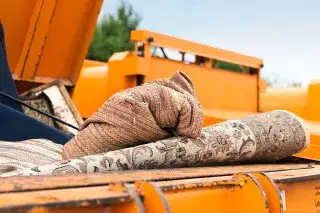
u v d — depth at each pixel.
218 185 1.47
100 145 2.02
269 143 2.25
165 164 1.95
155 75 4.20
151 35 4.15
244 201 1.50
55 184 1.27
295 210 1.71
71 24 4.12
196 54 4.54
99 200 1.10
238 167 2.03
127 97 2.00
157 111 1.98
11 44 3.94
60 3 3.94
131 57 4.15
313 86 4.79
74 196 1.11
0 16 3.78
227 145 2.10
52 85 4.11
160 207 1.18
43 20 3.95
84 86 4.81
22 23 3.90
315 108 4.76
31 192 1.14
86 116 4.74
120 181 1.35
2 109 3.08
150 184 1.22
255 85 5.23
